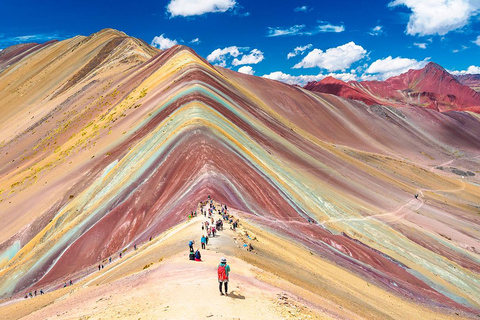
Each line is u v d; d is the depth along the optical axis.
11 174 97.88
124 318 13.95
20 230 60.16
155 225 41.25
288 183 61.84
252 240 29.72
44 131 126.25
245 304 15.22
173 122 68.94
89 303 18.62
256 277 20.59
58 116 134.38
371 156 128.75
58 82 186.62
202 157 53.53
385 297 34.56
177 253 23.97
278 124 103.06
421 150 172.75
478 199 108.62
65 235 49.75
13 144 125.81
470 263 56.16
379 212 69.25
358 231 55.50
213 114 71.88
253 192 49.84
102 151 76.38
